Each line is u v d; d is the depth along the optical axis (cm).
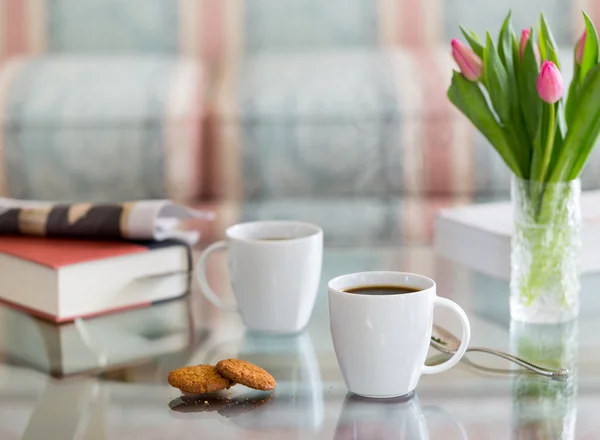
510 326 140
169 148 261
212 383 121
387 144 259
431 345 132
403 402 120
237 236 142
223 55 319
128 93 267
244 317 139
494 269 155
